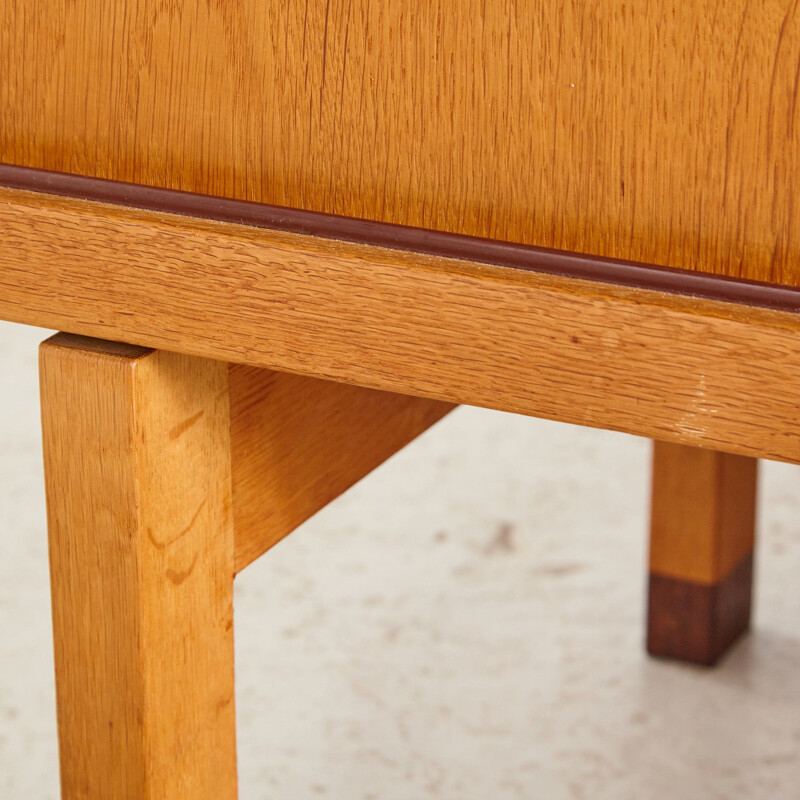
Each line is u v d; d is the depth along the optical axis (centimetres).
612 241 61
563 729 154
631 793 142
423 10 61
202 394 79
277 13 64
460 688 163
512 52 60
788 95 56
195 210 69
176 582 80
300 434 89
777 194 57
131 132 69
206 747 86
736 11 55
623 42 58
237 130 67
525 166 61
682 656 168
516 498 214
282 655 169
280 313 66
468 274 62
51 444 77
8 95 72
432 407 105
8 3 70
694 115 57
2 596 183
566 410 62
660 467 162
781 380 57
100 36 69
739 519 167
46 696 160
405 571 191
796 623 178
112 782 83
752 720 157
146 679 79
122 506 76
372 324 64
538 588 187
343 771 146
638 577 190
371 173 65
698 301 59
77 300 71
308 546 198
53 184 72
